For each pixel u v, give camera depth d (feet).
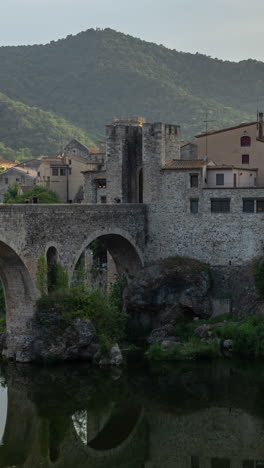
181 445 177.27
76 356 231.50
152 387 210.38
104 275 319.27
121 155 286.87
